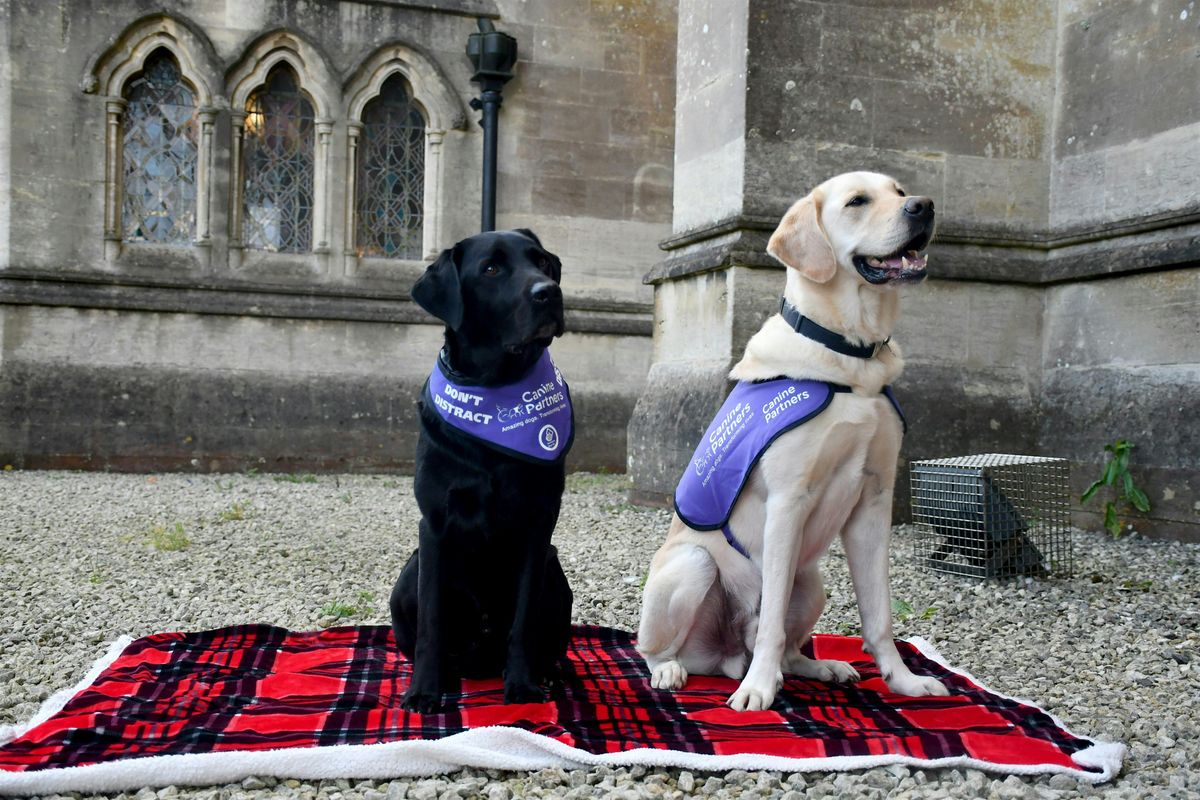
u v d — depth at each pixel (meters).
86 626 5.02
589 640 4.72
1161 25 7.77
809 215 3.74
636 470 9.58
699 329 8.73
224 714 3.47
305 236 13.45
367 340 13.19
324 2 13.18
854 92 8.35
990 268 8.52
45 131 12.41
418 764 3.07
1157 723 3.62
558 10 13.79
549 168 13.81
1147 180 7.88
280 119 13.34
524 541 3.65
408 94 13.66
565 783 3.04
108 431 12.38
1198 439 7.29
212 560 6.74
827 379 3.68
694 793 2.98
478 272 3.61
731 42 8.37
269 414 12.81
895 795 2.91
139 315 12.53
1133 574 6.38
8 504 9.12
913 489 6.73
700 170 8.91
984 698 3.79
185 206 13.12
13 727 3.31
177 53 12.88
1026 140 8.72
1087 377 8.24
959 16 8.53
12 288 12.13
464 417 3.56
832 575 6.37
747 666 4.02
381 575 6.41
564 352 13.73
